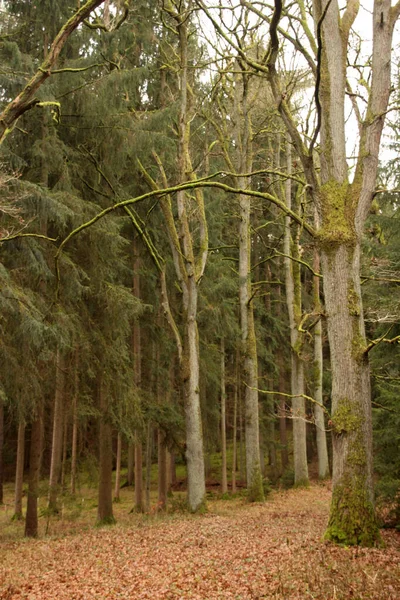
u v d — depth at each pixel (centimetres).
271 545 841
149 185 1609
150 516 1497
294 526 1049
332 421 800
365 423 789
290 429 3544
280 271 2716
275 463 2628
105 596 657
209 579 687
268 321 2548
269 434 2662
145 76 1312
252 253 2797
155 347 1912
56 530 1428
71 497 1762
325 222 845
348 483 775
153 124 1406
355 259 834
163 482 1898
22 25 1292
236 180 1900
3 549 1081
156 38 1588
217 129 1838
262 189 2606
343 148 860
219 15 1075
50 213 1124
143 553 887
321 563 670
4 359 1104
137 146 1348
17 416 1296
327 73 870
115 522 1483
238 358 2280
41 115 1265
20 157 1224
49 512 1648
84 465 2067
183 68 1574
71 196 1223
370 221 1341
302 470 2066
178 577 714
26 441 2908
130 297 1350
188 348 1567
